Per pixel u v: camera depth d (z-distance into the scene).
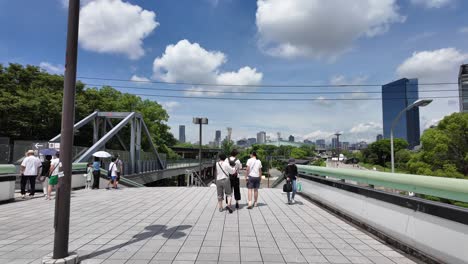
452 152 31.36
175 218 8.16
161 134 59.12
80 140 38.53
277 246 5.68
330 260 4.95
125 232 6.66
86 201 11.19
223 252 5.32
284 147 120.50
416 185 5.02
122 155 32.19
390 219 5.84
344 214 8.02
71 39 4.92
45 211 9.09
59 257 4.67
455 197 4.20
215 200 11.46
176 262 4.82
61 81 35.38
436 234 4.56
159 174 41.62
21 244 5.75
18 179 15.59
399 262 4.83
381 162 93.56
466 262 3.99
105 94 45.25
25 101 29.58
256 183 9.94
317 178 10.77
